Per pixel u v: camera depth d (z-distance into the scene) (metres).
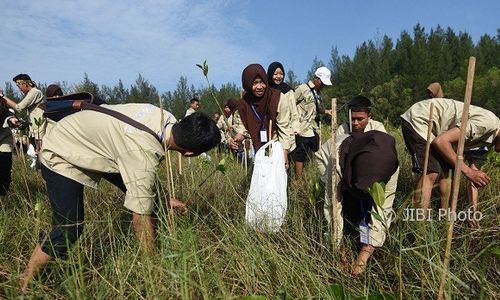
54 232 2.46
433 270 2.30
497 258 2.56
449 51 61.38
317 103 5.61
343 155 2.79
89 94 2.71
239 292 2.46
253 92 4.15
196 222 3.25
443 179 3.45
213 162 5.75
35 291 2.21
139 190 2.43
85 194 4.08
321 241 2.91
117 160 2.47
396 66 54.72
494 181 3.92
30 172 5.75
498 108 46.28
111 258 2.53
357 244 2.98
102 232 2.84
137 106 2.60
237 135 4.46
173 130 2.51
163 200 3.05
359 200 2.95
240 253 2.64
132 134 2.43
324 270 2.62
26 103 5.30
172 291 2.10
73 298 2.02
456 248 2.70
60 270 2.45
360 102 3.53
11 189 4.69
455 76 55.34
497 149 3.34
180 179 3.72
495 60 62.78
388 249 2.55
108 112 2.51
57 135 2.55
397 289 2.44
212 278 2.32
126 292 2.31
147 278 2.23
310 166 5.36
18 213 3.51
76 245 2.43
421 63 52.34
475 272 2.33
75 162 2.50
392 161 2.54
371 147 2.58
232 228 2.97
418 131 3.45
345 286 2.36
